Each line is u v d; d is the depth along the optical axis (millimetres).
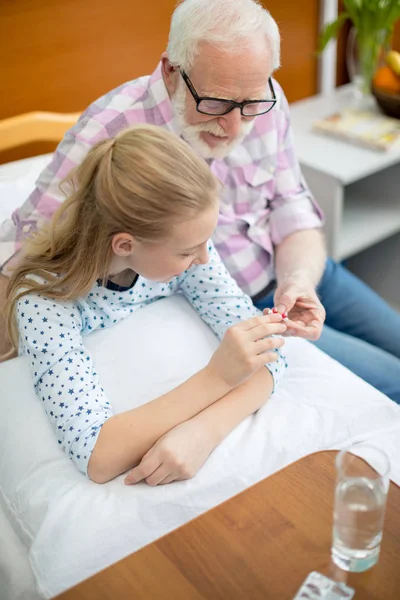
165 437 1063
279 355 1250
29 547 1034
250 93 1279
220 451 1102
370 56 2195
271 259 1642
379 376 1585
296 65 2406
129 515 1019
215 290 1314
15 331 1236
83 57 1958
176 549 855
